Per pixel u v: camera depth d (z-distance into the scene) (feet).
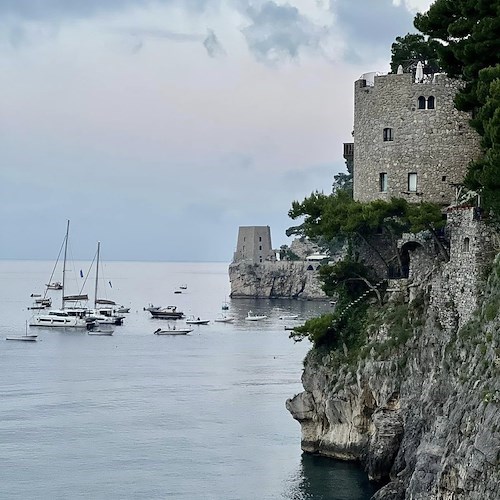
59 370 566.36
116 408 423.64
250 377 515.50
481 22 250.37
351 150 385.09
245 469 302.04
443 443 210.59
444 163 300.61
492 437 185.16
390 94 306.14
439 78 300.40
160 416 400.47
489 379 201.16
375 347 278.05
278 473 293.64
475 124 247.91
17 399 453.58
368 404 279.08
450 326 254.88
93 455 331.77
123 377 529.04
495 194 224.53
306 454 299.79
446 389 236.43
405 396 263.49
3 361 615.98
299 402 300.40
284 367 557.74
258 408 414.62
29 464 321.32
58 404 437.58
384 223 293.64
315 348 302.25
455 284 255.29
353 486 266.98
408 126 303.68
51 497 282.97
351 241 313.12
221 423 381.19
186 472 303.68
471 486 188.24
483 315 225.15
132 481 296.51
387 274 302.45
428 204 280.72
